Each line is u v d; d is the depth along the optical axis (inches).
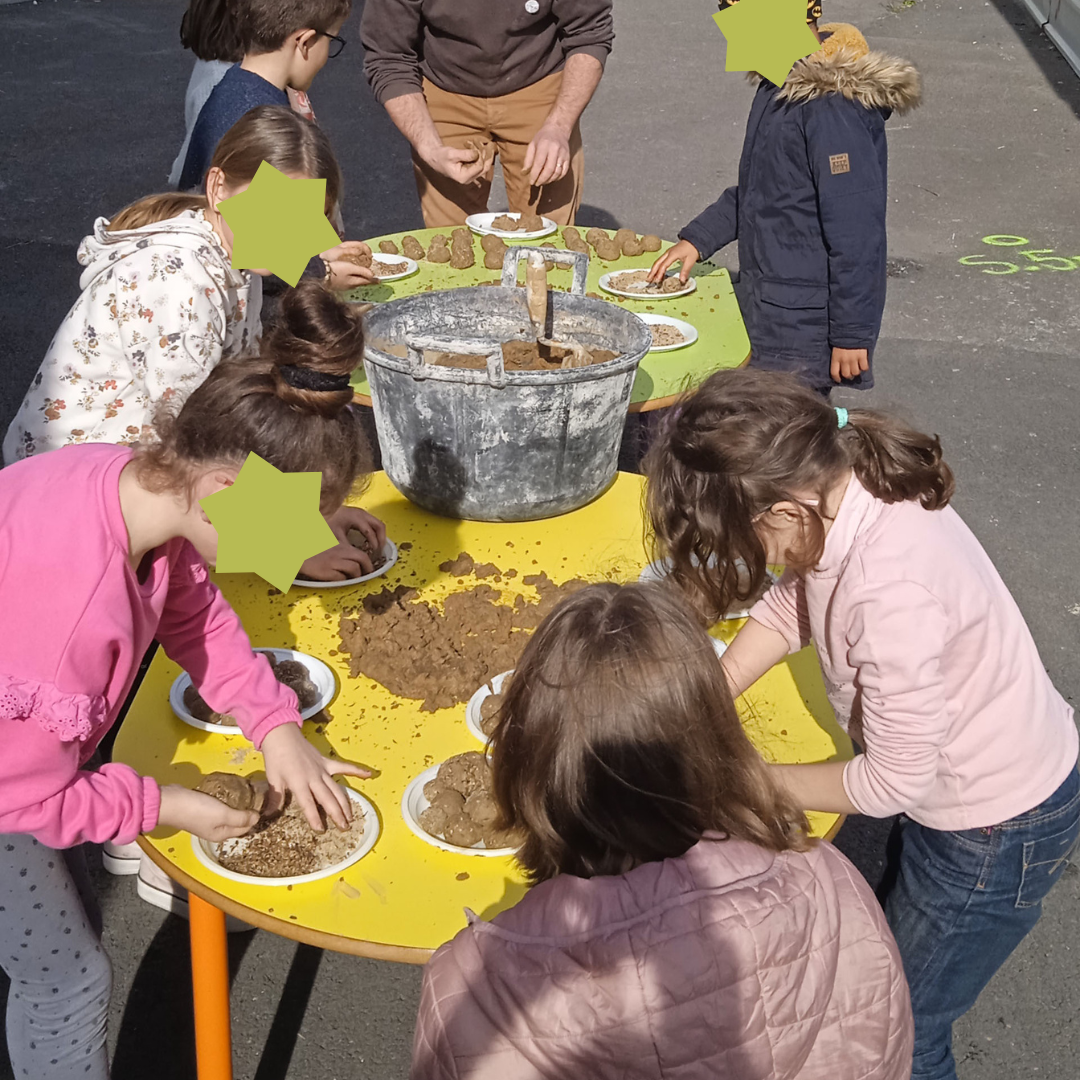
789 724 68.2
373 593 80.9
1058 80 359.9
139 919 100.7
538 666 43.4
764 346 132.3
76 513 52.6
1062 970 96.4
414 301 94.1
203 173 106.0
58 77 343.3
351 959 98.2
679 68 376.5
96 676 52.9
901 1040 47.2
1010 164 294.7
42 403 80.3
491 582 82.4
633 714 41.9
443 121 157.4
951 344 205.3
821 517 55.0
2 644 51.5
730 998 40.6
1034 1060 88.8
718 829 44.6
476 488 86.4
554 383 80.6
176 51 374.3
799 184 123.6
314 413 54.5
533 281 93.9
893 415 57.0
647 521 77.0
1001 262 239.6
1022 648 60.9
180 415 53.2
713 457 52.9
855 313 124.5
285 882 56.8
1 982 93.8
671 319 123.9
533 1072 40.5
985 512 156.8
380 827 60.7
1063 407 184.9
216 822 57.7
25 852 62.6
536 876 47.1
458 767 62.3
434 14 147.9
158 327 76.2
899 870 67.6
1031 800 61.2
